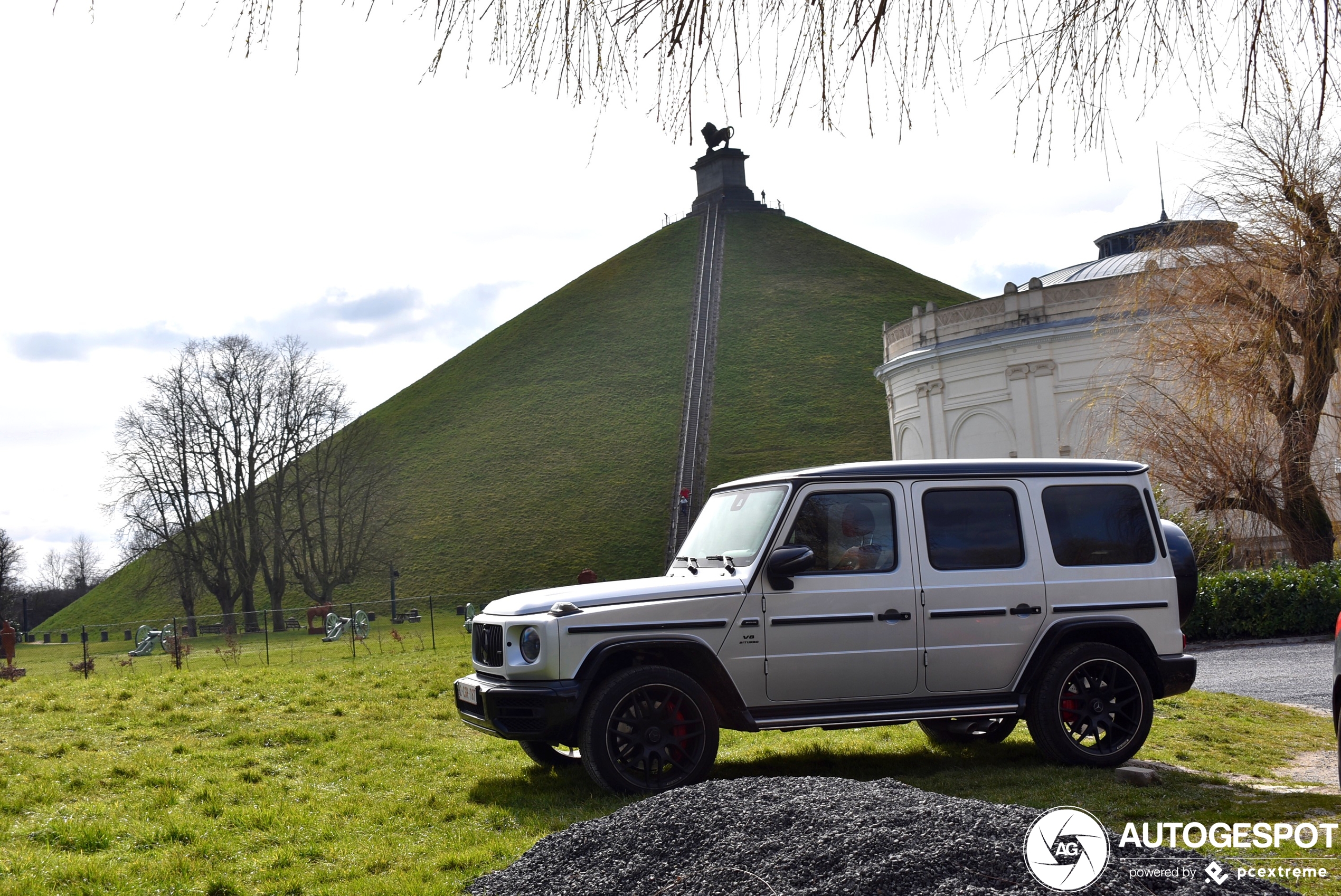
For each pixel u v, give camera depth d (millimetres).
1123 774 7656
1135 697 8312
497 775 8562
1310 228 21172
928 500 8266
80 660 34281
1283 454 22859
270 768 9070
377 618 53938
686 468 85812
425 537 83250
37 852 6375
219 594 58188
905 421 54938
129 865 6148
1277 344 22328
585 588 7973
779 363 100375
